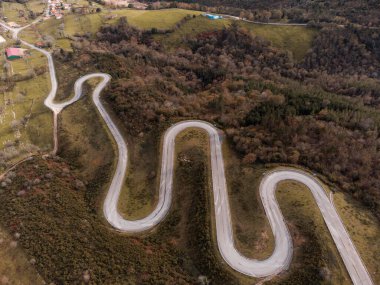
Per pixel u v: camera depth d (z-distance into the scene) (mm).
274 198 84312
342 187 88375
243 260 70812
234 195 85688
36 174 92500
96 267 67812
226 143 102750
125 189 91500
